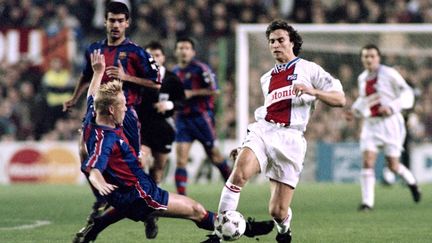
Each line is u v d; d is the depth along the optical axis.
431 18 89.44
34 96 85.69
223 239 29.08
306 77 30.36
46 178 78.12
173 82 45.09
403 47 76.50
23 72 87.38
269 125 30.33
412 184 53.38
